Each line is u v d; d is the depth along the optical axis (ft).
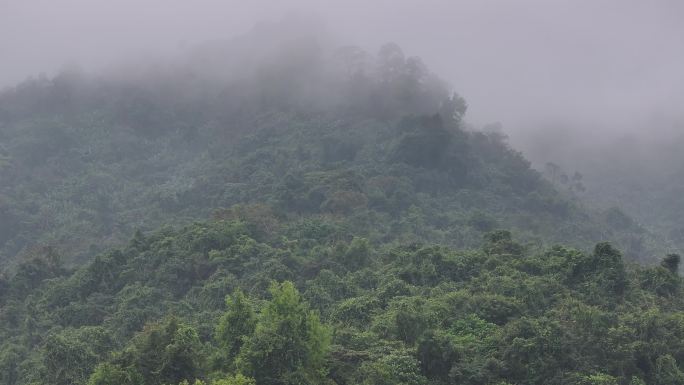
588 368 137.28
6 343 204.95
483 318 165.37
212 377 122.93
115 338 176.45
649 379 141.79
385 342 143.23
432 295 188.14
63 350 151.23
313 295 196.54
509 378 137.39
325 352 132.16
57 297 230.07
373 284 211.41
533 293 174.91
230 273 221.66
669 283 184.14
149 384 120.78
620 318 156.56
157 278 227.61
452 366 138.10
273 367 121.49
